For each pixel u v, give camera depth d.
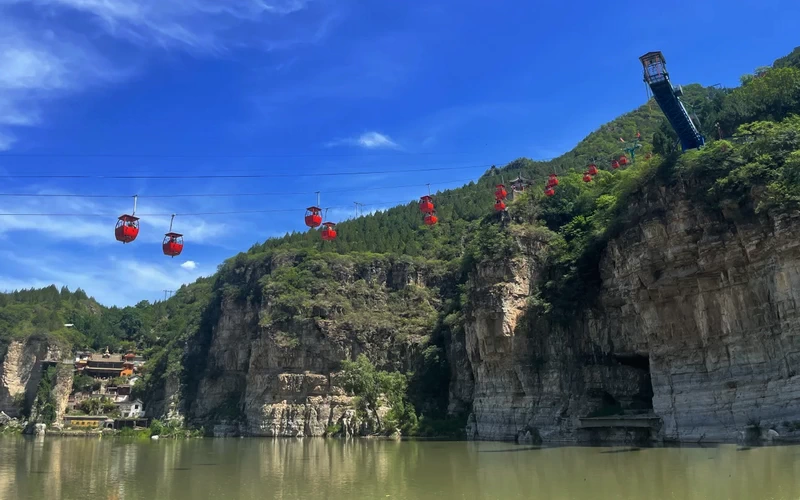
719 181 58.88
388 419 107.81
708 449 50.19
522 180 158.12
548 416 78.25
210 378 146.25
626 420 65.81
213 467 54.69
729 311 58.03
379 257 146.62
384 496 34.97
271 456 67.56
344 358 125.31
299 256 146.88
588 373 76.19
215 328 154.50
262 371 128.50
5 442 109.94
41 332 171.50
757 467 37.19
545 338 82.75
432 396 111.62
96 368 171.25
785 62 99.75
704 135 75.88
